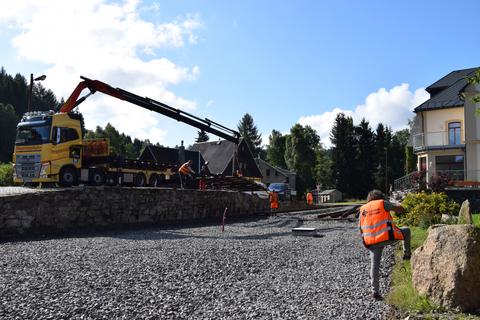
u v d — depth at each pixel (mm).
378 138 88125
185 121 27203
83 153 22422
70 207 17781
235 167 31688
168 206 22766
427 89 40250
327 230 18500
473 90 35062
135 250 11875
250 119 128375
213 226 21078
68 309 6230
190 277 8578
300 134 97312
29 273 8680
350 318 5891
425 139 36812
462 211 14672
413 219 16094
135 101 24375
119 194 19922
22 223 16062
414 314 5840
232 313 6188
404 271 8180
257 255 11242
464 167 35406
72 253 11305
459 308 5871
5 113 79938
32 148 20500
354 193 80062
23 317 5859
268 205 32844
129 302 6688
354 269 9273
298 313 6133
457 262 5988
